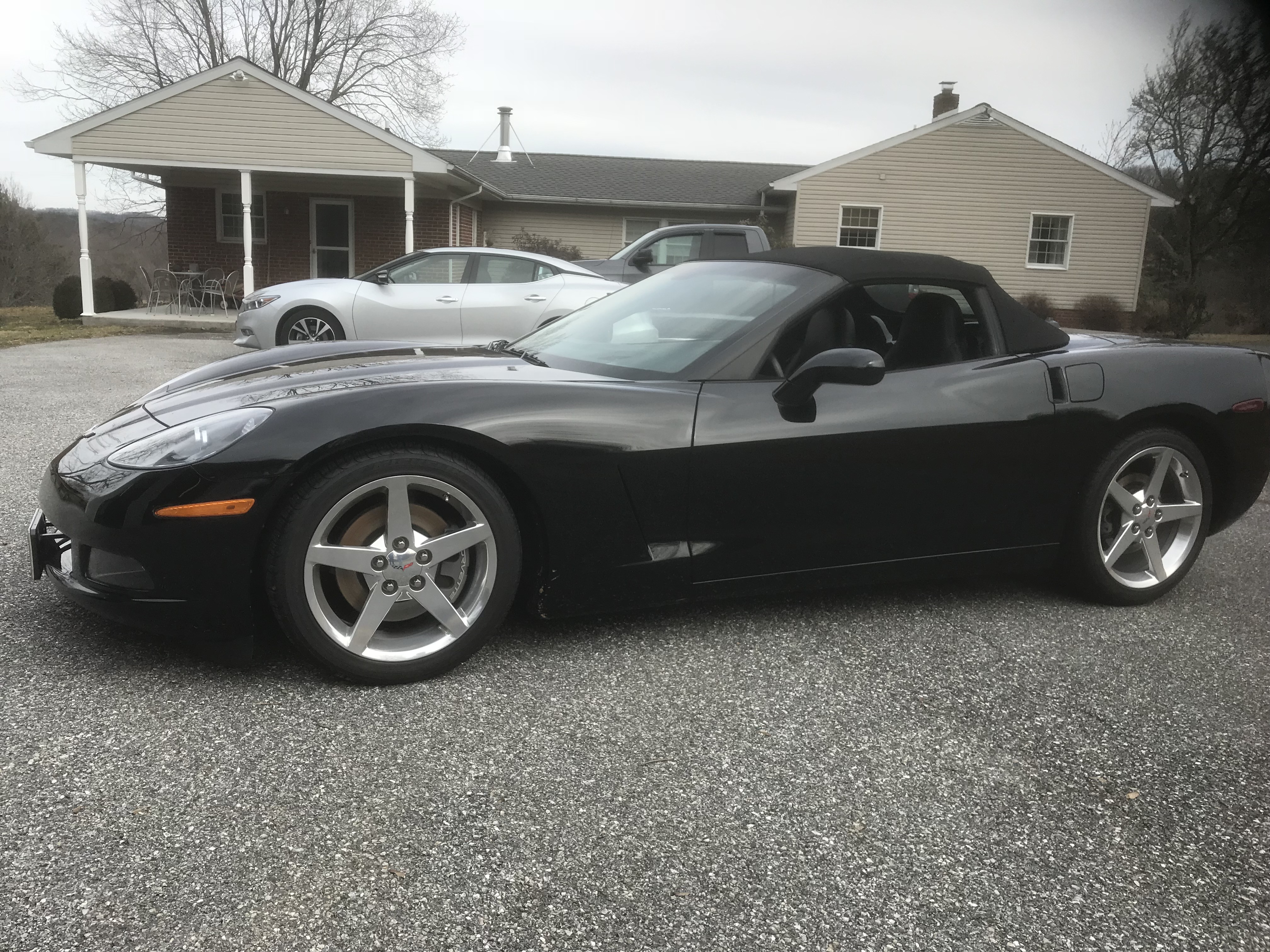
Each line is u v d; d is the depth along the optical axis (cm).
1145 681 284
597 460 267
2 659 259
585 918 170
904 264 318
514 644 290
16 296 3500
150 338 1408
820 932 170
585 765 221
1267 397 358
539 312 998
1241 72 2803
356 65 3331
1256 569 410
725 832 198
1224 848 201
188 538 235
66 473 256
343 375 288
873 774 224
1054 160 2256
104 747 218
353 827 193
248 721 234
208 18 3128
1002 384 316
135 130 1666
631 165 2639
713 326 309
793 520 294
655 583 285
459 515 264
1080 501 334
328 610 249
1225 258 3019
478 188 1973
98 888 170
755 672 278
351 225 1977
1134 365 338
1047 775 227
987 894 183
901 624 322
